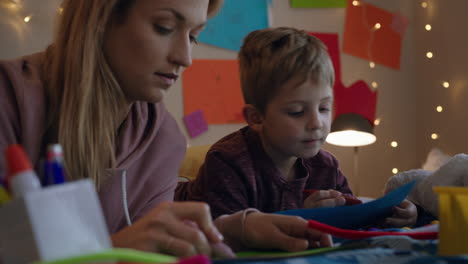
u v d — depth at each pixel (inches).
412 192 42.1
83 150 27.7
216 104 98.4
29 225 12.1
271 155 42.8
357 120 83.7
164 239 19.4
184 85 97.4
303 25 102.3
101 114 28.4
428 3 100.3
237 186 39.4
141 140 33.0
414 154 105.3
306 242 22.8
